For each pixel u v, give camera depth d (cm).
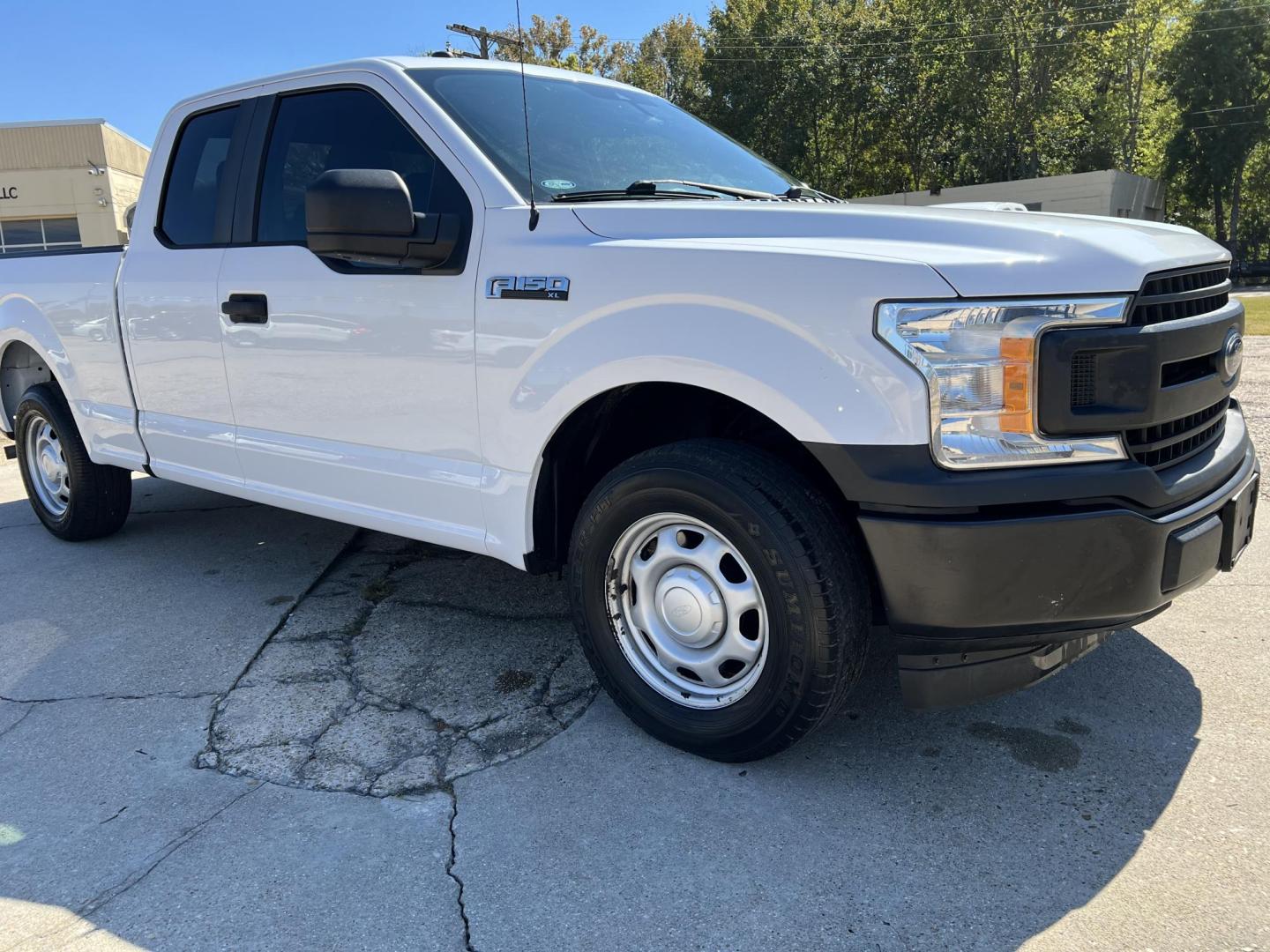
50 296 451
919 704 237
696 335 236
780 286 225
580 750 271
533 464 275
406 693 310
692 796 246
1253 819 228
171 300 379
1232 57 4225
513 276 271
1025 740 269
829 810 238
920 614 223
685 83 4459
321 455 335
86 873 221
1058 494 212
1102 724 275
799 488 233
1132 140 4138
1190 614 350
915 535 216
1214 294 252
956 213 248
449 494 299
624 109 361
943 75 3700
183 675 328
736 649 250
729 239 246
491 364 278
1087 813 234
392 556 453
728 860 220
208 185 379
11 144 2564
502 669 326
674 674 268
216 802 249
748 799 244
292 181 347
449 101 311
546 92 343
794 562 228
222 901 210
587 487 299
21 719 299
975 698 237
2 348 496
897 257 218
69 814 246
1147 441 226
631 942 194
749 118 3794
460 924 201
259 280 341
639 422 291
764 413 230
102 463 445
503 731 283
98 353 427
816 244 233
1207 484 239
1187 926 193
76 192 2616
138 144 2912
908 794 244
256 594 405
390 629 363
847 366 217
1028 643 232
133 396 415
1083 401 214
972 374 211
